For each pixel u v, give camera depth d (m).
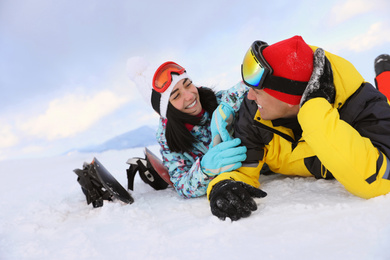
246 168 1.51
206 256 0.97
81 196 2.04
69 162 4.19
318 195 1.30
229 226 1.15
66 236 1.35
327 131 1.12
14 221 1.64
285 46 1.21
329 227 0.98
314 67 1.19
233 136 1.67
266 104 1.30
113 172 2.80
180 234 1.17
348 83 1.27
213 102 1.90
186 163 1.86
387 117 1.20
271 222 1.12
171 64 1.82
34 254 1.22
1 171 4.09
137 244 1.15
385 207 1.05
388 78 1.97
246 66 1.27
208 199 1.44
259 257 0.91
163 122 1.91
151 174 2.04
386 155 1.14
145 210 1.56
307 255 0.86
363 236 0.90
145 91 1.92
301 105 1.19
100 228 1.38
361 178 1.11
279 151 1.52
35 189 2.62
